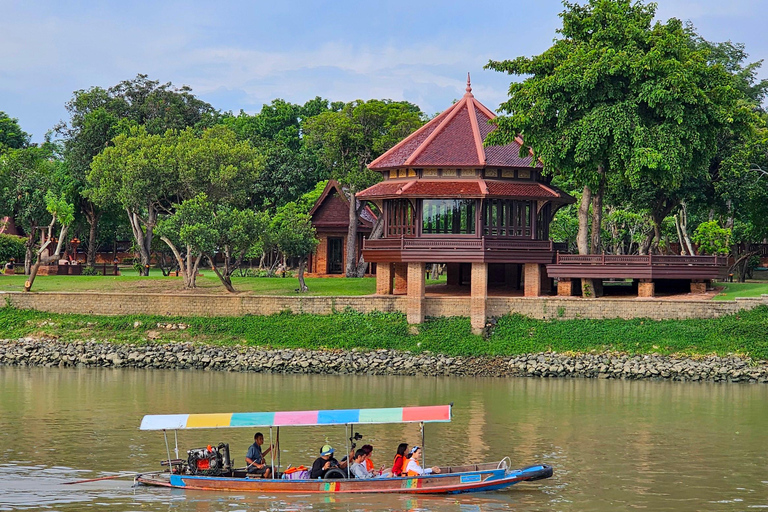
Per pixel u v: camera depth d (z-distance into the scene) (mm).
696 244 169125
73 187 187125
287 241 141875
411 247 129875
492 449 78000
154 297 138750
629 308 126625
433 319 131625
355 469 66500
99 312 140000
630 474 69938
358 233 176750
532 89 125000
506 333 127688
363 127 162250
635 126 120312
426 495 64188
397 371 123000
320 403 97062
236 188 159625
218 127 172000
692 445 79688
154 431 84125
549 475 65188
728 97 125312
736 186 142250
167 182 155375
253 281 160500
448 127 138875
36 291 149750
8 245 184500
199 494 64312
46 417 89750
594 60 122938
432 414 65125
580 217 134625
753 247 188000
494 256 129125
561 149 124625
